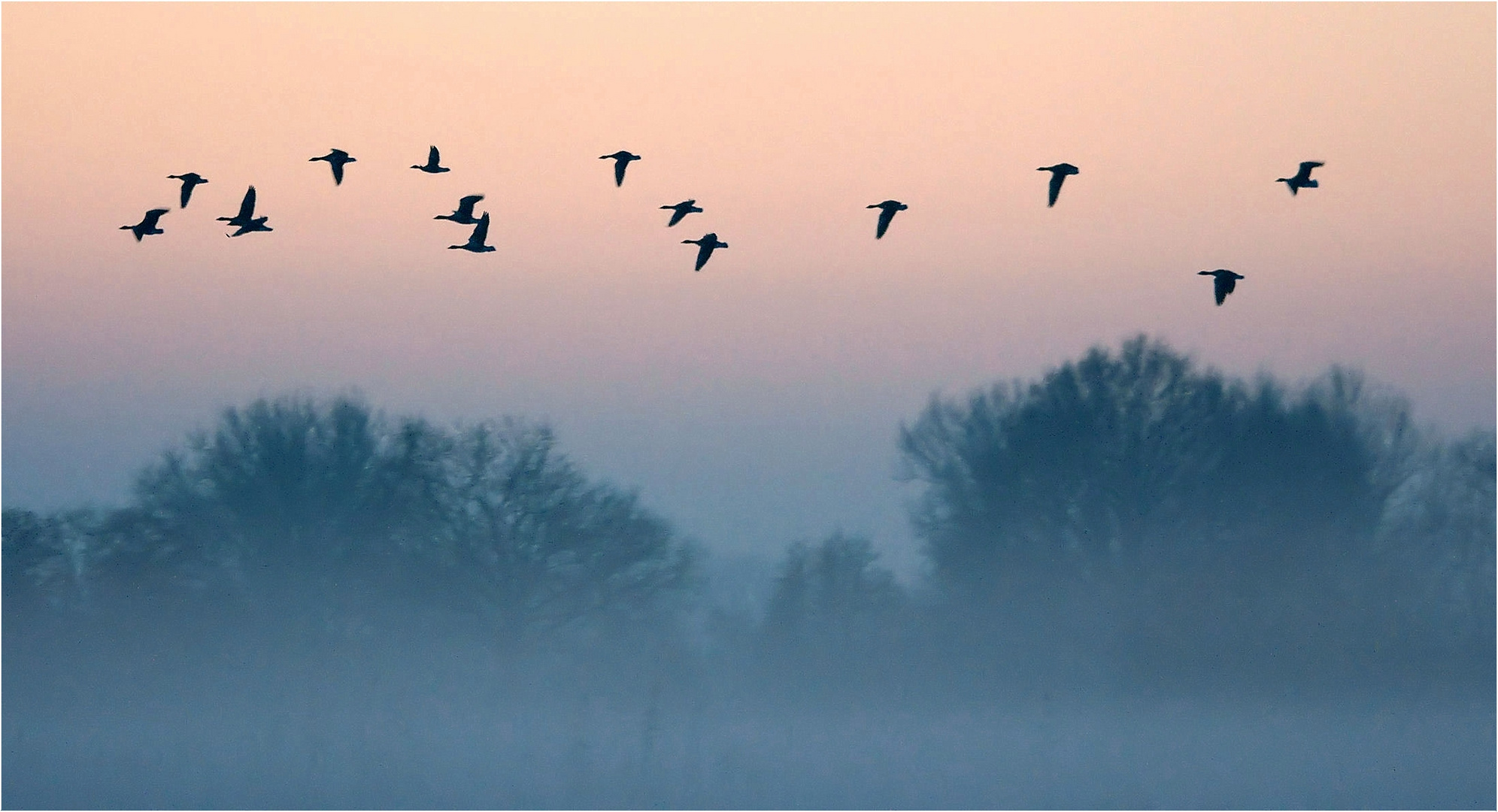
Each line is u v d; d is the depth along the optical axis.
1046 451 45.50
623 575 45.88
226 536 45.50
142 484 45.41
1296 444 44.97
